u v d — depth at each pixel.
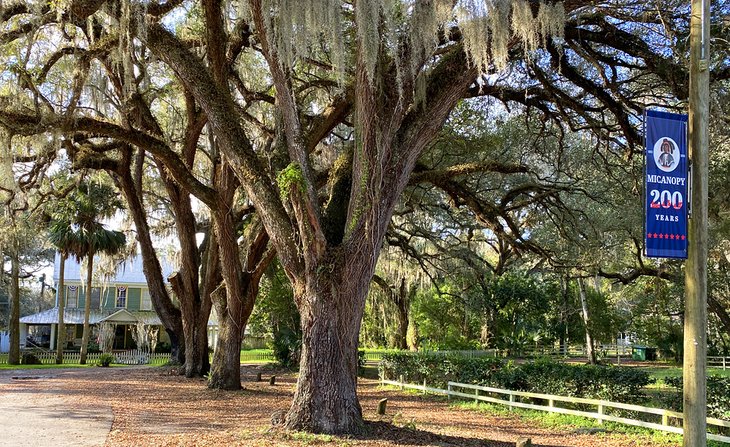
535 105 16.03
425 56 9.64
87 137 17.55
